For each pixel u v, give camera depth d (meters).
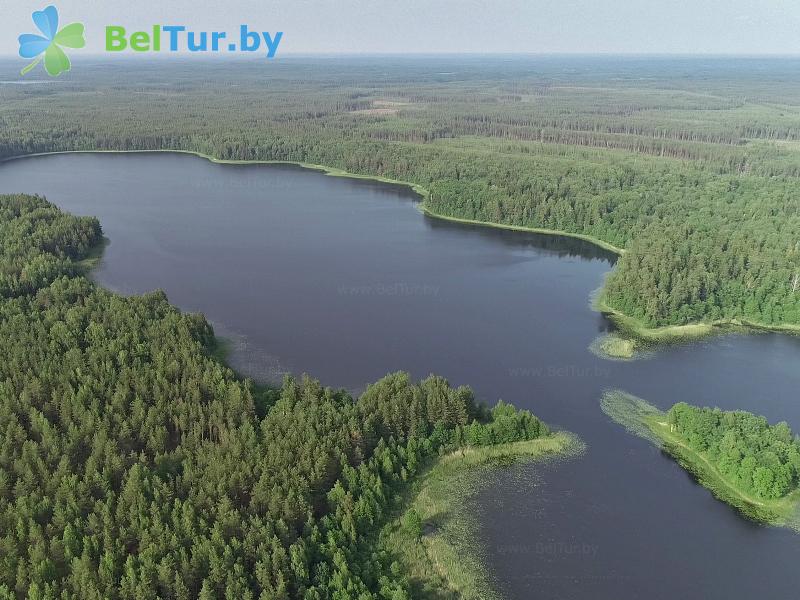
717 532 96.94
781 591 87.38
